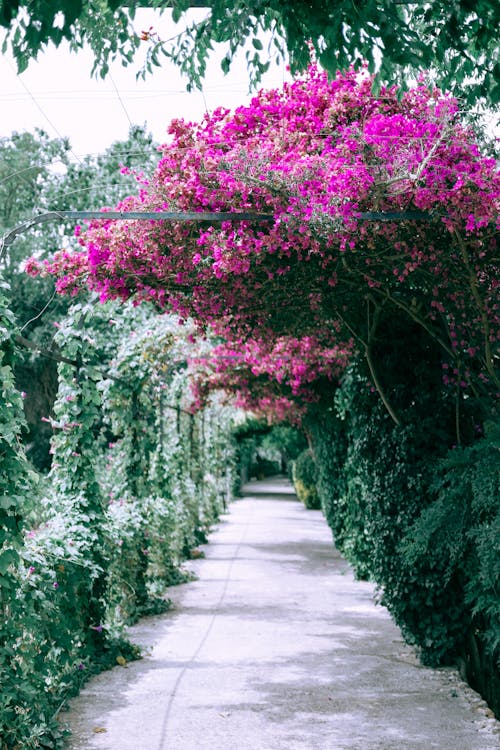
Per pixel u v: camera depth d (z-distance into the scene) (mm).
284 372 11727
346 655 7449
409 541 7203
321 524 22438
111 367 9680
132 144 21031
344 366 10656
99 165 21531
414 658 7348
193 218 5430
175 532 12438
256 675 6738
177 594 10867
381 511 7504
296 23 3754
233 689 6316
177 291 6750
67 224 21828
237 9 4160
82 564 6371
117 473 9836
